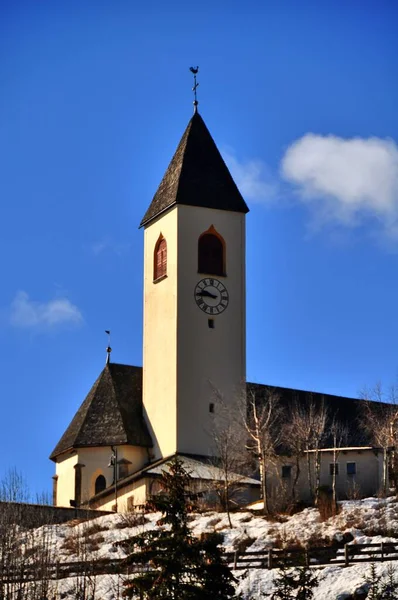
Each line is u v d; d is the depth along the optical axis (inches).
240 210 4948.3
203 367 4778.5
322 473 4601.4
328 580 3159.5
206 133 5054.1
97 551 3747.5
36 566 3405.5
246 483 4448.8
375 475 4569.4
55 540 3939.5
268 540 3666.3
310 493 4394.7
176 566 2736.2
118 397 4911.4
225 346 4832.7
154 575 2763.3
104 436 4795.8
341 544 3563.0
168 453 4704.7
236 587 3203.7
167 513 2819.9
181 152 4987.7
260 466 4461.1
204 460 4643.2
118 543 2827.3
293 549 3371.1
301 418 4672.7
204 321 4815.5
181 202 4847.4
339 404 5108.3
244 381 4832.7
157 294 4899.1
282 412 4827.8
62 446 4909.0
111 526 4084.6
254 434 4544.8
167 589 2728.8
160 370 4827.8
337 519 3826.3
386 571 3161.9
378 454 4574.3
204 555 2792.8
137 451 4788.4
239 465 4480.8
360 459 4598.9
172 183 4928.6
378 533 3624.5
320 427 4606.3
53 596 3321.9
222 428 4709.6
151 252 4972.9
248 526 3885.3
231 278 4896.7
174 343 4756.4
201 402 4741.6
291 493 4424.2
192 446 4690.0
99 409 4891.7
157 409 4803.2
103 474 4783.5
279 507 4156.0
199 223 4869.6
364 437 4758.9
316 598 3090.6
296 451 4480.8
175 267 4805.6
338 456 4613.7
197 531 3863.2
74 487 4785.9
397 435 4510.3
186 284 4808.1
